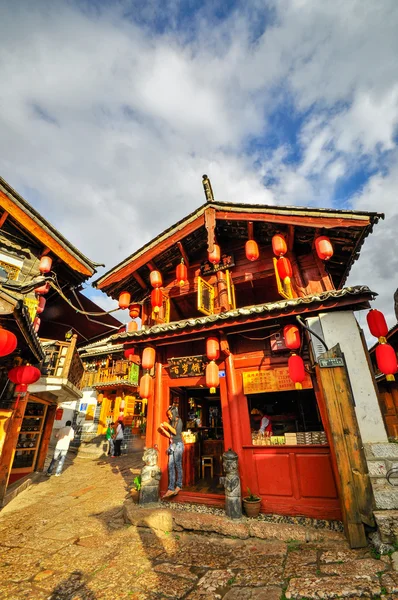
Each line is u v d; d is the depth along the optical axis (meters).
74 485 8.74
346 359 5.27
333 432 4.57
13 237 9.05
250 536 4.84
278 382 6.05
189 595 3.34
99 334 13.93
